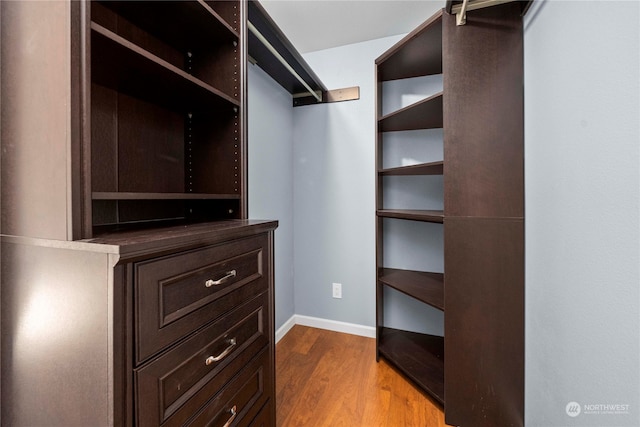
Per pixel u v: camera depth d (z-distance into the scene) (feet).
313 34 6.40
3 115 2.00
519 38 3.86
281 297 6.89
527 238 3.80
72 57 1.77
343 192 7.07
